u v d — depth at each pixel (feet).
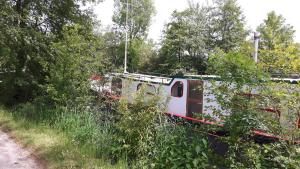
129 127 23.61
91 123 28.63
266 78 19.47
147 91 25.63
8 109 43.91
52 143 26.55
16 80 48.73
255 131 20.21
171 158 21.66
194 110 33.94
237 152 20.15
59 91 34.63
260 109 19.56
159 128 24.09
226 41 122.52
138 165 21.42
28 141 27.91
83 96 34.55
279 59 20.97
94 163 22.07
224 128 20.42
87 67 35.53
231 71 20.04
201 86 24.13
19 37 45.50
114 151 23.45
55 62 40.55
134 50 139.74
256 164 18.43
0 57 48.49
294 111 19.03
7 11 45.65
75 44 35.42
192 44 116.06
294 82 21.84
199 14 126.82
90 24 53.88
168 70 122.52
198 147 21.38
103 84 36.76
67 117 31.78
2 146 27.40
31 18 50.93
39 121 33.96
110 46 140.36
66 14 52.75
